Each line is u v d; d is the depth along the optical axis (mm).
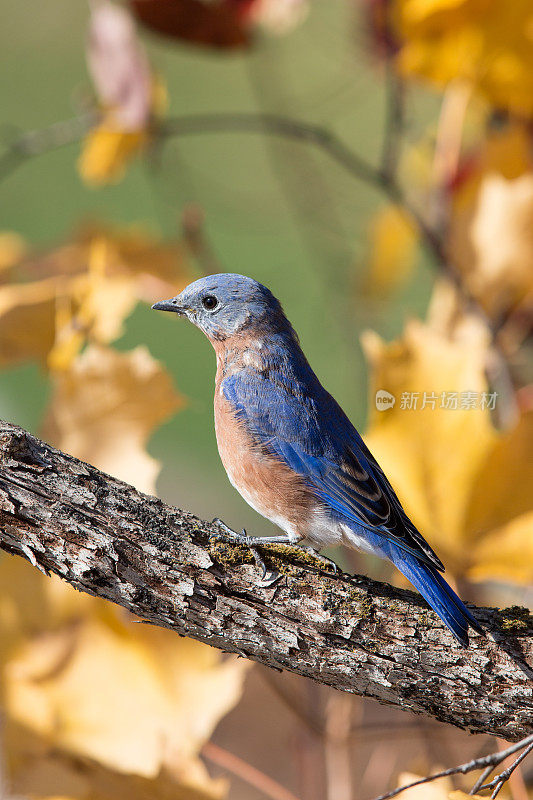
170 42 4770
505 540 4660
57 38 8141
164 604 4621
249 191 4867
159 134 4773
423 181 4844
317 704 4699
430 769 4668
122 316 4719
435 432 4664
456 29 4723
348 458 4680
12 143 4777
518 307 4746
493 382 4727
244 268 5367
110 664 4648
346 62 4816
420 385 4668
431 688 4617
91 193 6574
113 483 4629
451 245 4758
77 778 4637
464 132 4820
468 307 4734
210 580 4621
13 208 6504
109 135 4781
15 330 4711
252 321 4711
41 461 4625
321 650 4617
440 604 4617
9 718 4645
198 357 5836
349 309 4840
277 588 4621
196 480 5117
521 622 4621
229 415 4691
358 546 4676
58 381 4684
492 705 4613
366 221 4871
